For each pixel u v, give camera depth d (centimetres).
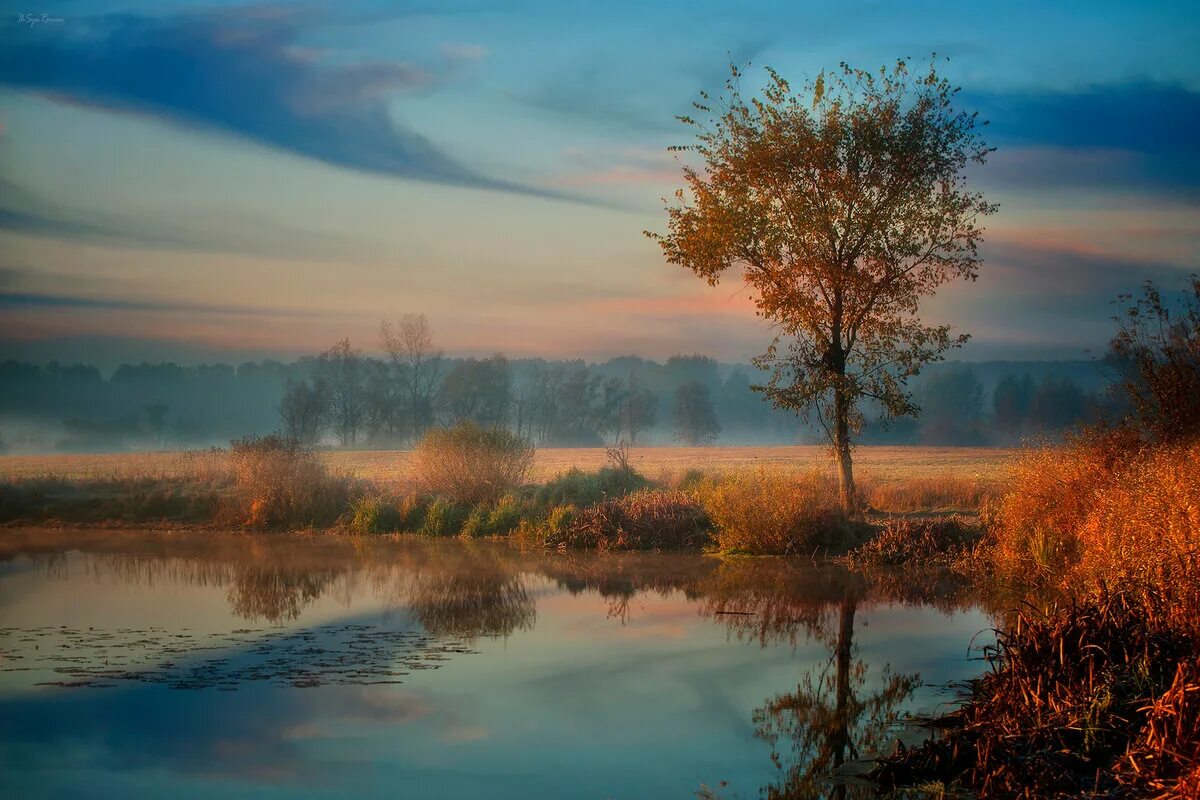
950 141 2625
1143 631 1005
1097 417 2053
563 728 1094
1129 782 779
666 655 1451
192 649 1465
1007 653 1054
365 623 1673
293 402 10594
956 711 1115
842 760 989
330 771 954
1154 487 1541
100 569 2286
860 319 2722
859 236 2683
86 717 1116
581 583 2122
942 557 2327
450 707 1175
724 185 2738
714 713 1157
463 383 11281
